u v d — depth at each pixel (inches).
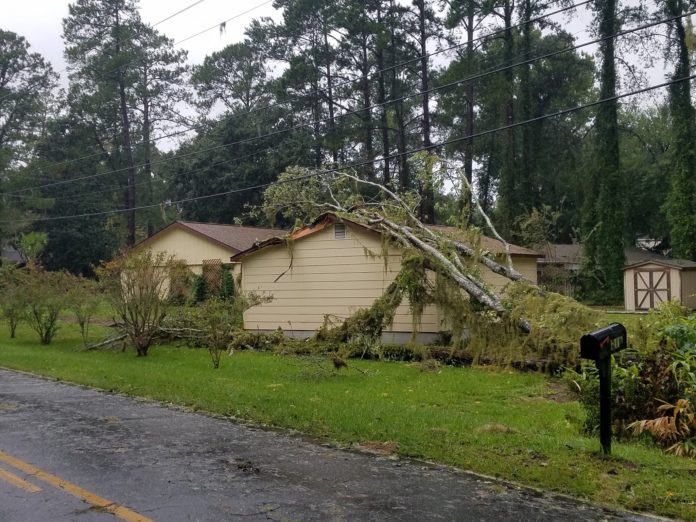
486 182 1801.2
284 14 1663.4
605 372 229.5
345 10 1515.7
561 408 342.6
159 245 1163.9
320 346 573.3
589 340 219.8
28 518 176.4
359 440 262.1
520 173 1512.1
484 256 590.6
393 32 1547.7
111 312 721.0
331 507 185.6
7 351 586.2
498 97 1464.1
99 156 1946.4
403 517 177.8
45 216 1830.7
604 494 194.5
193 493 197.8
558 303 478.6
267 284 690.2
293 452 247.0
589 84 1683.1
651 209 1627.7
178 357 566.6
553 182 1668.3
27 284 694.5
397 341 616.4
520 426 296.0
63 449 250.7
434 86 1617.9
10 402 354.3
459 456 234.2
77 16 1752.0
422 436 260.7
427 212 1304.1
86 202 1891.0
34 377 453.4
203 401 343.9
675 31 1251.2
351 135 1584.6
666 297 1148.5
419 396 377.7
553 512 182.2
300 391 382.3
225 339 617.3
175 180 1782.7
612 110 1323.8
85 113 1851.6
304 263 668.7
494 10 1466.5
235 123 1715.1
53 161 1882.4
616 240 1315.2
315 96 1630.2
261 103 1966.0
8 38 1905.8
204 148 1729.8
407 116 1793.8
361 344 561.0
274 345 607.8
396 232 597.9
